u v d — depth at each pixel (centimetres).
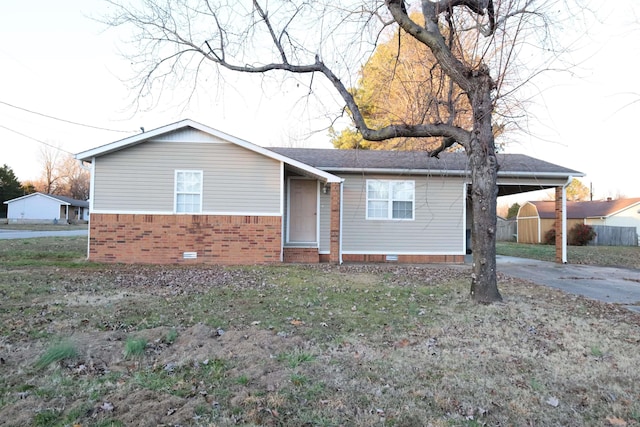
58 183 6825
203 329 507
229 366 397
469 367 412
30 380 358
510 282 950
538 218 3038
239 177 1202
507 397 349
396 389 358
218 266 1125
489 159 698
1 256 1239
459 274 1052
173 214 1182
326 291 780
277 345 458
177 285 825
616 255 1870
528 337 511
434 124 751
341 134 2181
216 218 1195
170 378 368
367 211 1356
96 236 1159
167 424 291
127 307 623
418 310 636
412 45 991
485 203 700
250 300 688
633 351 467
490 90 702
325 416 308
